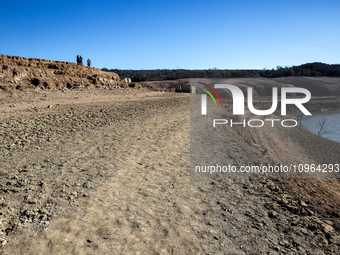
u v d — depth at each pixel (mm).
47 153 7406
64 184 5543
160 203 5250
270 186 6707
